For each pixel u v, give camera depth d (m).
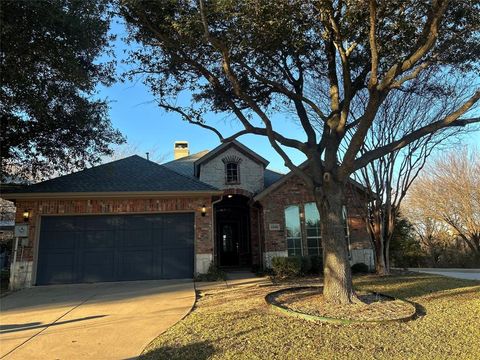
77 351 6.01
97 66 12.23
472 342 6.00
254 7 8.02
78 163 15.35
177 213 14.77
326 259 8.62
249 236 20.52
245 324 7.01
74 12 10.24
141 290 11.80
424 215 30.86
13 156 14.41
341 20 8.59
